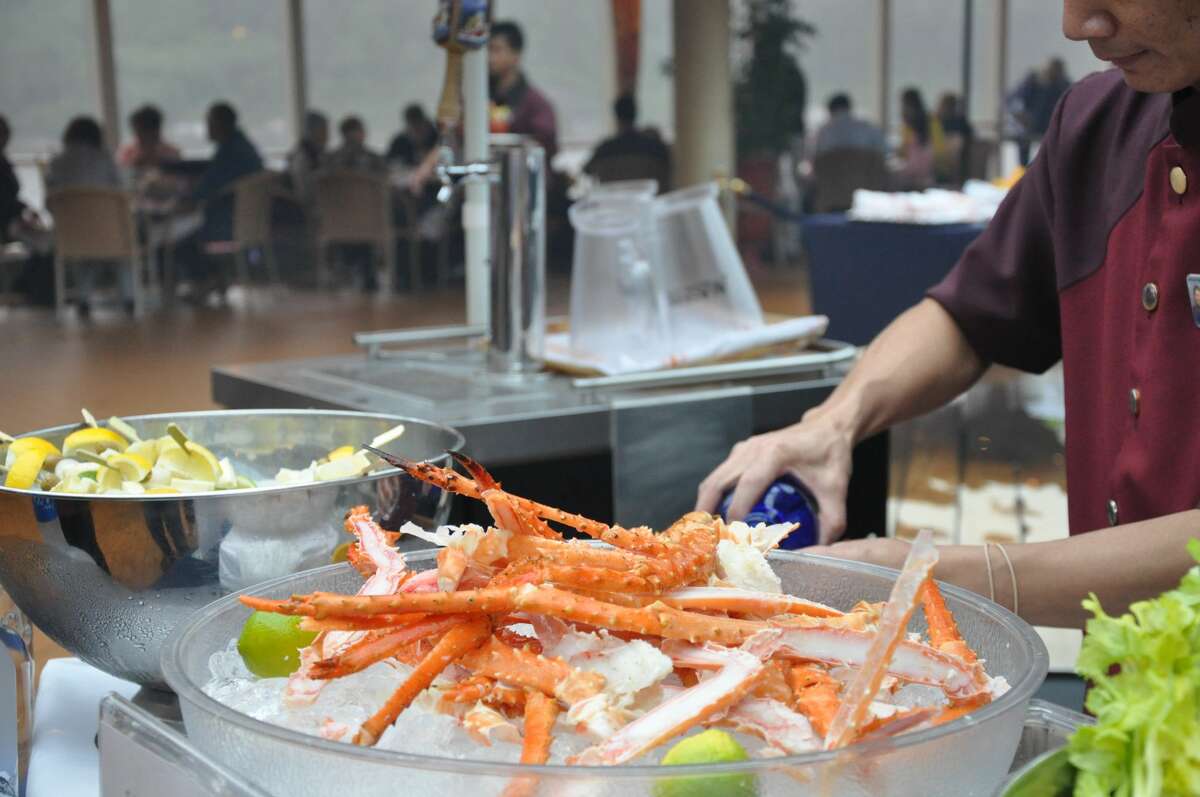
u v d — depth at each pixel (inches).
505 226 63.7
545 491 60.8
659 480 58.8
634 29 447.2
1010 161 446.6
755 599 22.0
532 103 344.8
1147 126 43.2
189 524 29.1
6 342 264.5
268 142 397.1
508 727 19.4
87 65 366.0
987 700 20.4
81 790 28.0
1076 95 47.7
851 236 169.0
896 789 17.9
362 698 21.5
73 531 29.2
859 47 496.4
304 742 18.2
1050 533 132.2
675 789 16.9
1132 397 42.6
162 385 214.7
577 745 19.7
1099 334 46.0
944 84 506.6
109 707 22.6
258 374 65.4
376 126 411.8
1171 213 41.1
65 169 301.7
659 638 21.2
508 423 54.2
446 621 21.0
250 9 386.6
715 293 66.9
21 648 32.7
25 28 357.4
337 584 26.2
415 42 411.2
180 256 326.0
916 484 150.1
